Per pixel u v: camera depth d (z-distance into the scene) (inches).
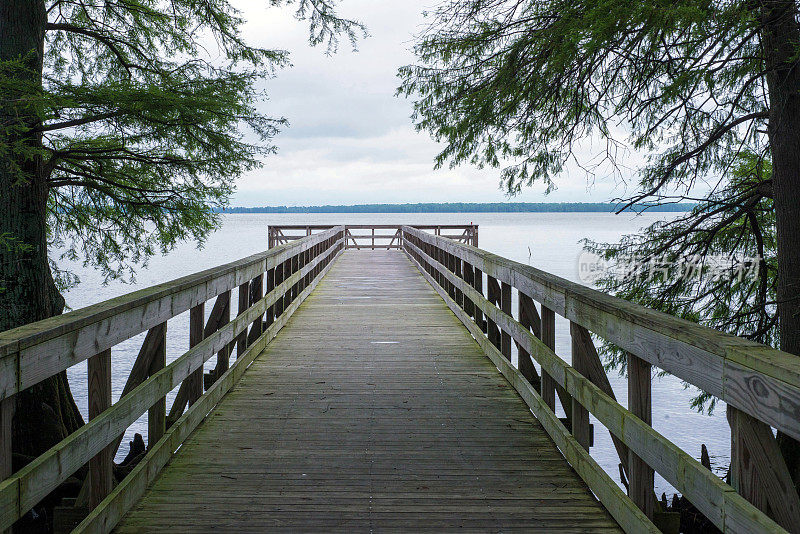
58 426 239.1
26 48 240.5
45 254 250.8
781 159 238.4
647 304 299.1
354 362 242.1
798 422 59.5
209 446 152.1
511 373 204.5
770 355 67.8
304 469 138.4
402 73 250.1
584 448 135.6
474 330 276.7
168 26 330.3
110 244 350.9
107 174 305.6
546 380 166.2
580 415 136.3
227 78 291.9
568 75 220.4
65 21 318.3
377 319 340.2
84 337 99.2
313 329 310.7
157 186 322.0
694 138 263.4
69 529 121.3
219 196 325.1
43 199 252.4
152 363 137.5
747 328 290.4
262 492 126.1
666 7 157.0
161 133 274.2
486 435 161.8
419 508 119.4
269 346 270.7
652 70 210.1
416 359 247.1
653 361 94.7
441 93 252.2
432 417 176.2
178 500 122.0
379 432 163.6
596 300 120.0
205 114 272.1
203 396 172.1
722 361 74.3
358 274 591.8
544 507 119.9
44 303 249.4
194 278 159.8
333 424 169.8
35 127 238.2
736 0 167.3
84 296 1114.1
